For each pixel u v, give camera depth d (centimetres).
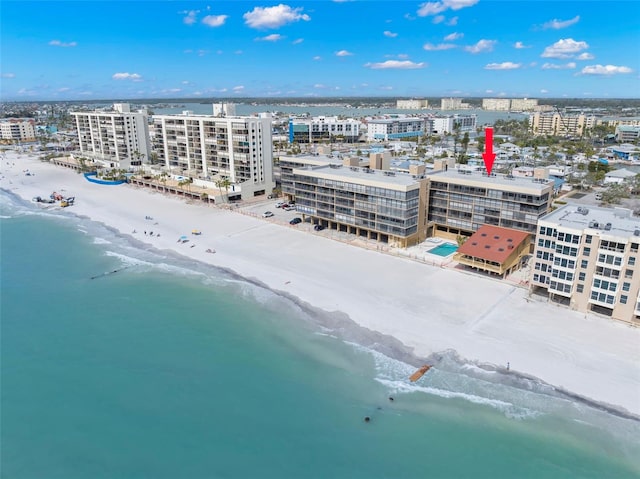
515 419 6488
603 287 8669
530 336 8256
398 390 7100
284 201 18488
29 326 9131
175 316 9456
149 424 6488
